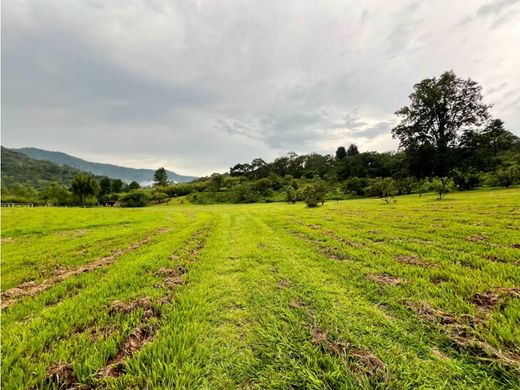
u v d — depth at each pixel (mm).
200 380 2402
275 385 2326
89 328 3363
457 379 2316
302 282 4977
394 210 20781
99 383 2377
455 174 45656
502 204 18578
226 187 114625
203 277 5559
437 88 44281
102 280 5648
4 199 79438
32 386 2357
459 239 8359
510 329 2848
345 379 2307
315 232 11477
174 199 101750
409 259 6250
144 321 3551
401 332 3049
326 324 3303
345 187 75062
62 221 21797
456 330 2994
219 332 3260
